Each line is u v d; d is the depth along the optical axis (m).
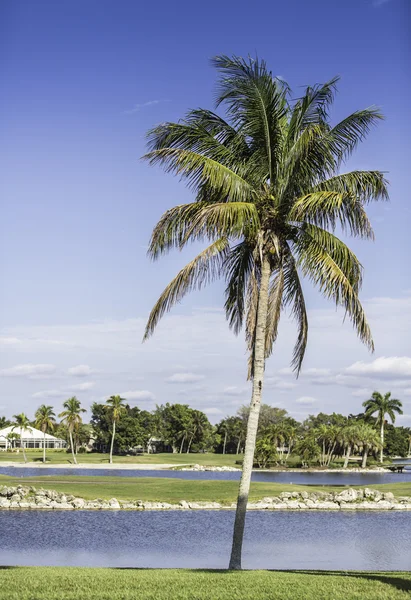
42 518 51.72
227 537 43.56
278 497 65.19
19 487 62.62
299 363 24.53
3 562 32.69
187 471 140.62
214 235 21.73
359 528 48.94
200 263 22.23
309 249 22.64
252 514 57.41
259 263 24.64
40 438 194.75
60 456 176.38
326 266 21.77
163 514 55.66
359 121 22.89
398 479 117.44
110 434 182.25
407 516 57.25
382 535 45.22
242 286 25.39
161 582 17.30
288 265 24.30
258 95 22.17
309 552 37.84
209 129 23.59
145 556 35.81
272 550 38.50
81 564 32.59
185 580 17.77
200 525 49.16
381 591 15.88
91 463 156.38
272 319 23.69
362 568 32.44
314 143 21.83
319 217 22.39
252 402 22.39
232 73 22.23
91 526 47.44
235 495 66.25
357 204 21.80
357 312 21.72
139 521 50.75
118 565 32.66
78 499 60.25
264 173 23.28
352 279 22.98
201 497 64.62
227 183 22.11
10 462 153.88
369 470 150.25
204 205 22.83
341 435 156.38
